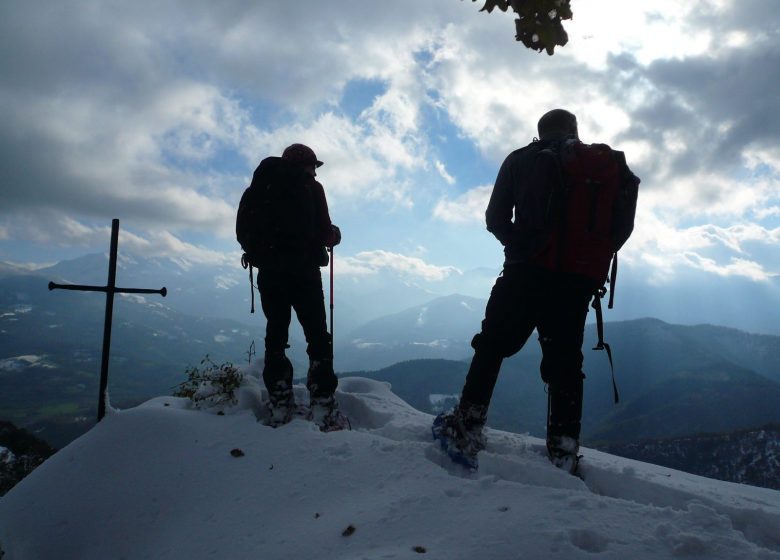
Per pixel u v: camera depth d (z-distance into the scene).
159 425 3.54
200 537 2.75
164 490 3.12
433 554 2.05
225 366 4.27
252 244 3.93
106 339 3.84
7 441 46.59
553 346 3.03
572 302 2.96
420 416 4.27
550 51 2.79
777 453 124.81
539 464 2.83
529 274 2.96
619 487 2.75
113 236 3.93
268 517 2.74
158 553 2.79
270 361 3.88
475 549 2.05
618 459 3.61
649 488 2.65
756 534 2.28
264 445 3.30
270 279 3.90
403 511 2.39
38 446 47.88
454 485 2.55
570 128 3.19
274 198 3.90
